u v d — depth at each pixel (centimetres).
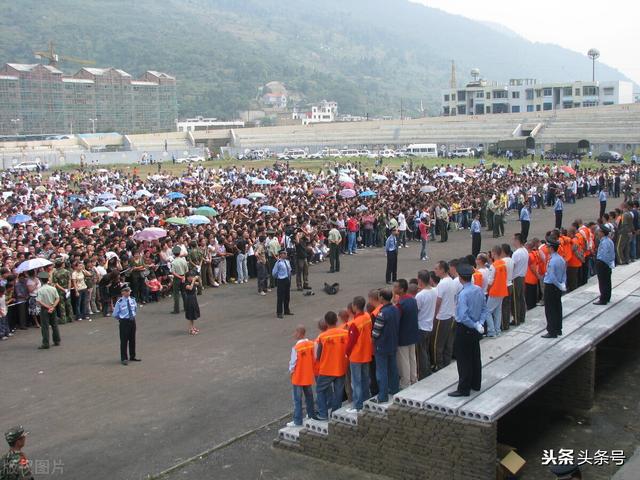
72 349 1844
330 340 1208
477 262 1459
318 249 3056
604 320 1530
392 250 2536
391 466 1110
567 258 1869
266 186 5544
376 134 13150
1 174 8231
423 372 1298
